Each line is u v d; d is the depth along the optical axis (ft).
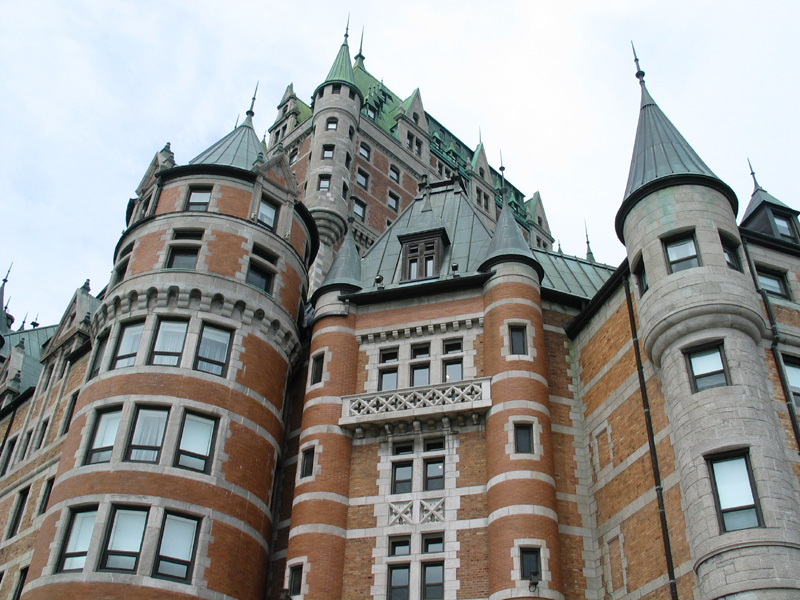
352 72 202.28
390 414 93.97
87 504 86.28
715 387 74.23
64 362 134.31
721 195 86.12
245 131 125.49
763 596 63.16
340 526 89.35
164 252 104.83
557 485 90.22
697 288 78.69
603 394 93.09
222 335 101.14
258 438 97.76
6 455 134.72
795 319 83.51
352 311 104.94
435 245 110.11
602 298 96.94
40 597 81.35
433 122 255.09
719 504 69.31
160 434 91.76
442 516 87.66
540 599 78.54
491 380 93.30
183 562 85.46
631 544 80.89
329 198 174.60
